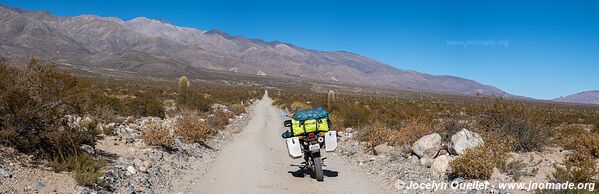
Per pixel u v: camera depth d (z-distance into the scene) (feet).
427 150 36.60
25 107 25.26
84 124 39.09
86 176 23.34
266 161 39.47
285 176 32.73
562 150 41.11
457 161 29.40
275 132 71.97
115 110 72.13
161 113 80.48
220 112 93.40
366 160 40.27
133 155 34.14
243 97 220.02
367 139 52.85
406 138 44.14
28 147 26.35
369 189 28.94
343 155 45.50
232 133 66.85
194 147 43.68
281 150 48.52
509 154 35.09
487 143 34.73
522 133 41.50
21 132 26.30
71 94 28.35
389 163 37.52
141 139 41.37
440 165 31.32
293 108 143.13
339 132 64.95
